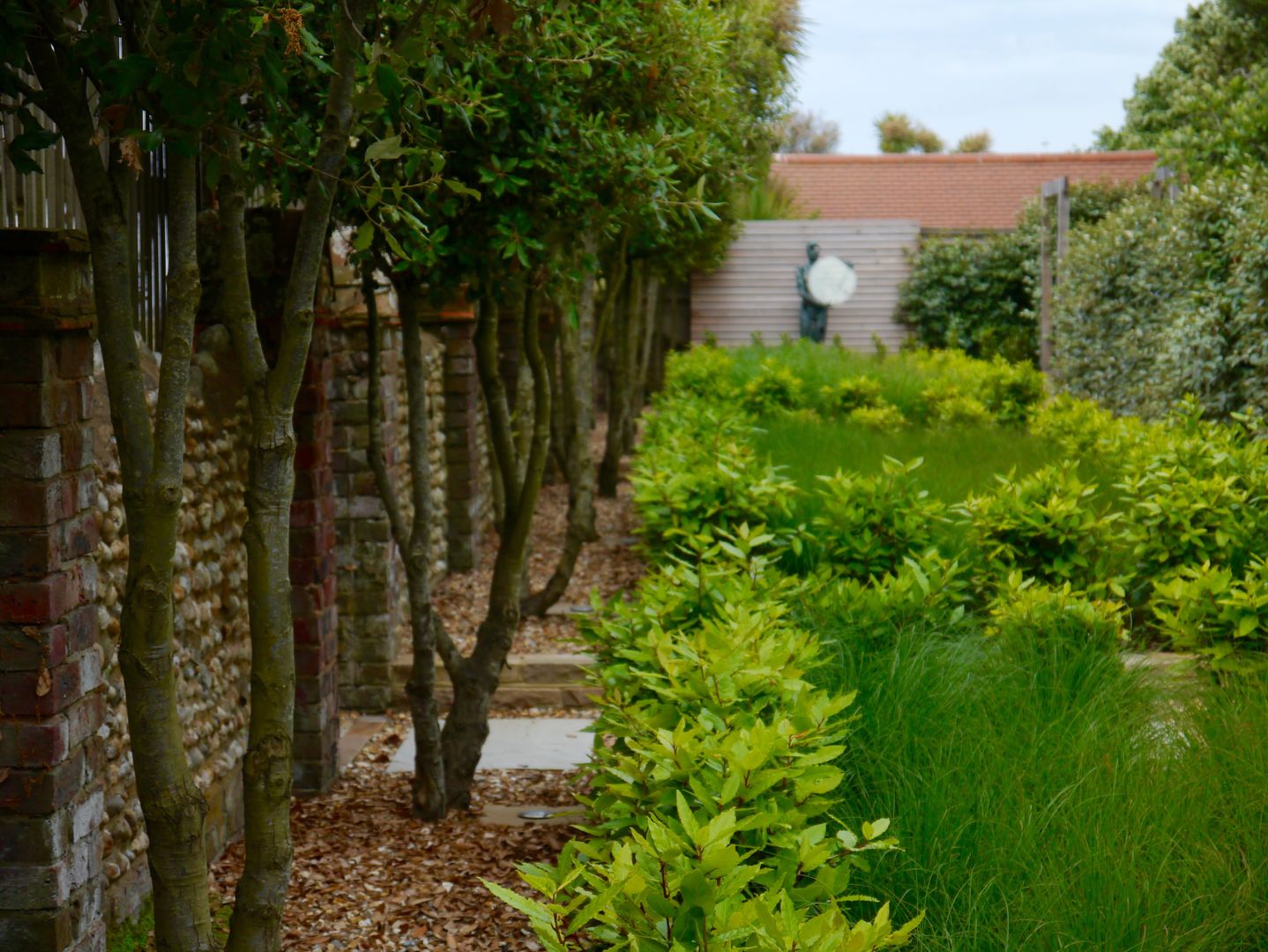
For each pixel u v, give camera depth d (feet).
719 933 7.07
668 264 40.81
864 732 12.75
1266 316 33.58
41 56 7.95
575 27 15.46
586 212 16.11
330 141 8.76
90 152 8.16
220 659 16.85
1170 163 47.73
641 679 12.47
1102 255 47.70
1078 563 21.56
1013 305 67.77
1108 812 10.82
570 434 29.43
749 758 8.72
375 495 23.57
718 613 14.51
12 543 10.37
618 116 16.93
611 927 7.68
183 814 8.54
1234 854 10.85
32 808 10.58
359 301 22.38
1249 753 12.46
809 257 68.28
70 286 10.48
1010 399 43.98
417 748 17.48
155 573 8.32
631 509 42.27
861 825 10.96
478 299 17.35
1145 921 9.25
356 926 13.73
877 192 81.00
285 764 9.18
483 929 13.56
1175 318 39.65
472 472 33.30
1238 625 16.92
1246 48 60.18
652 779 9.81
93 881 11.48
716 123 18.34
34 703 10.50
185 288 8.29
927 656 15.03
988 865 10.08
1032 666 15.57
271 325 17.81
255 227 17.75
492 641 18.15
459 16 9.96
